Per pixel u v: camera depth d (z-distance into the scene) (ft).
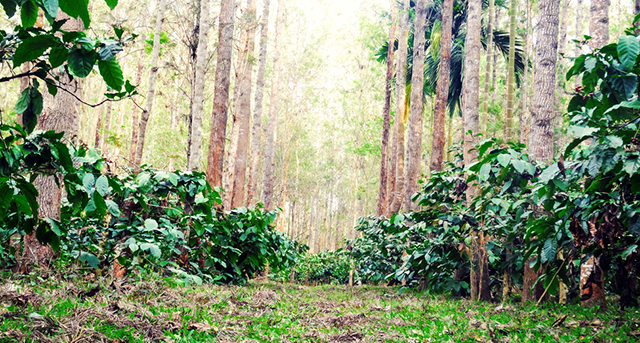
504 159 16.08
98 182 9.23
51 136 8.25
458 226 20.52
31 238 18.01
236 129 67.72
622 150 11.54
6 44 6.98
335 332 12.97
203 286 21.98
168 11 41.98
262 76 62.85
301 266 58.03
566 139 60.03
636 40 11.39
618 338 11.33
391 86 73.51
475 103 30.55
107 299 13.58
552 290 15.61
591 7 24.61
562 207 14.44
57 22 6.59
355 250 37.96
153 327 11.32
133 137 69.46
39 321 10.05
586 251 14.19
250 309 16.53
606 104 13.10
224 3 44.16
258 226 27.35
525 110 60.39
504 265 20.79
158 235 19.60
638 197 13.10
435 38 54.03
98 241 19.61
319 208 149.79
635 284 14.40
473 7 31.12
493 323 13.51
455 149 26.45
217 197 23.24
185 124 74.74
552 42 23.53
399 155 52.70
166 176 19.49
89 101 69.26
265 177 63.77
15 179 8.14
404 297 24.62
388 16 73.00
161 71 58.44
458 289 22.29
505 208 17.47
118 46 7.08
